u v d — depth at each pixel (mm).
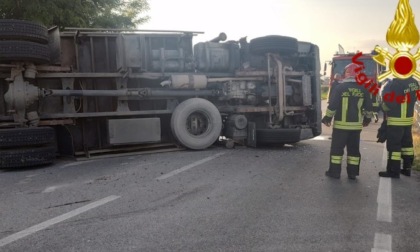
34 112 7512
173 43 8891
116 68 8531
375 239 3568
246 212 4355
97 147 8656
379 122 16078
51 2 12766
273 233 3730
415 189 5324
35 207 4645
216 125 8781
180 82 8461
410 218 4137
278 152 8508
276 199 4855
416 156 7465
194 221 4082
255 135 8992
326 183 5664
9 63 7305
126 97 8438
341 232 3742
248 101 9273
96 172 6621
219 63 9078
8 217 4293
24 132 6875
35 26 7160
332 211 4375
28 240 3621
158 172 6484
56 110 8148
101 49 8531
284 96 9234
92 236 3697
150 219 4156
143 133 8383
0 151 6781
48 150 7172
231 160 7504
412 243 3477
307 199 4852
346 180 5855
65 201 4879
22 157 6848
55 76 7824
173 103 8898
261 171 6496
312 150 8836
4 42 6918
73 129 8453
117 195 5117
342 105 5855
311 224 3963
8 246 3488
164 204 4695
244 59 9461
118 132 8180
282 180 5852
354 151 5922
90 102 8484
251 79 9164
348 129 5852
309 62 9867
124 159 7871
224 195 5059
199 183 5707
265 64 9516
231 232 3766
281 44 9094
